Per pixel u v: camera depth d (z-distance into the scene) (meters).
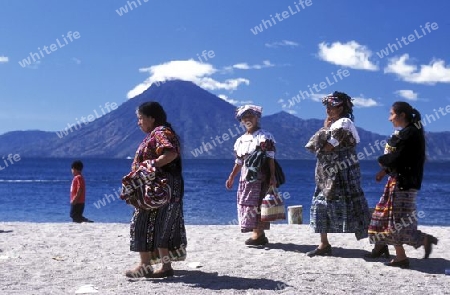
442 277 7.18
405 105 7.57
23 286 6.48
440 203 43.06
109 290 6.28
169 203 6.83
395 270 7.60
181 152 6.93
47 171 130.00
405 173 7.53
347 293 6.26
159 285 6.56
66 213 31.06
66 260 8.29
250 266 7.83
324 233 8.62
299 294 6.16
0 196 46.06
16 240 10.38
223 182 78.06
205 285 6.59
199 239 10.60
